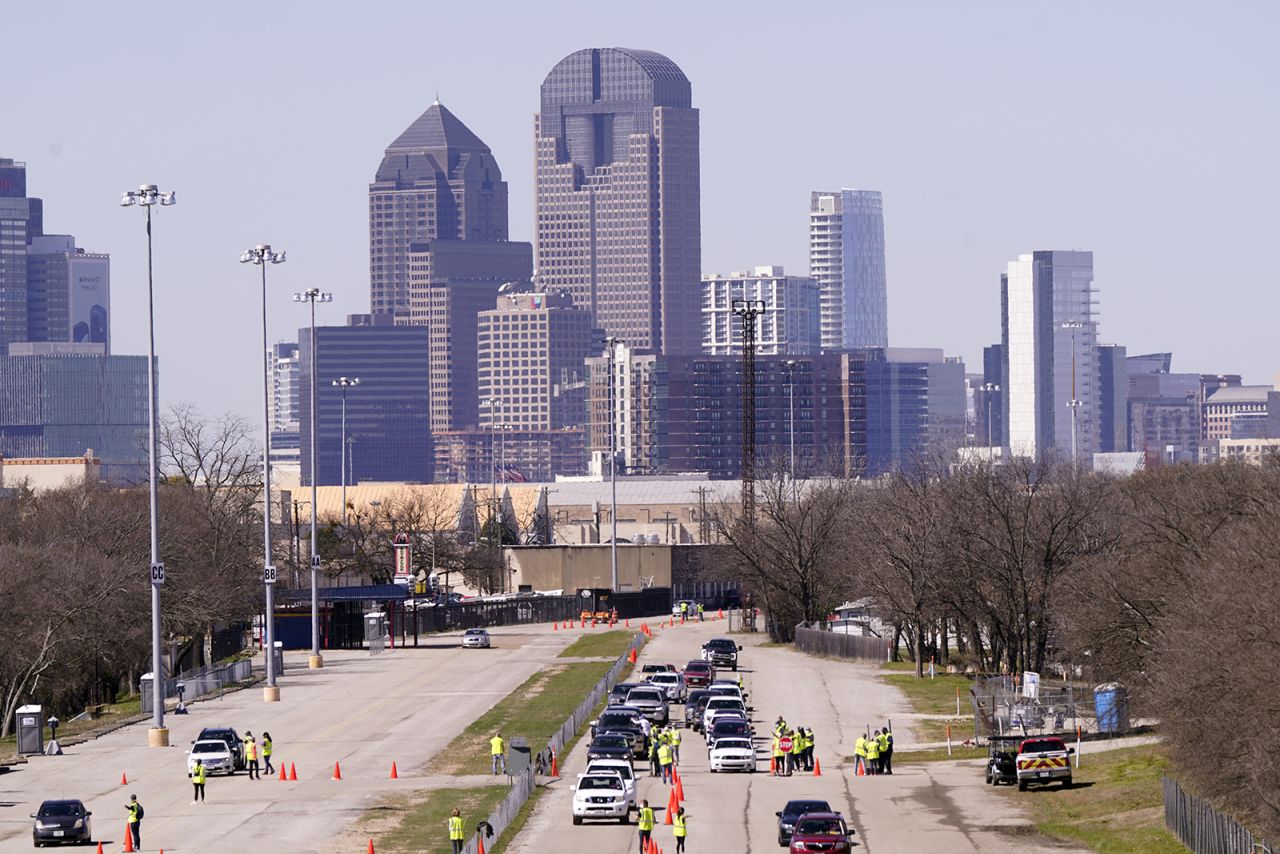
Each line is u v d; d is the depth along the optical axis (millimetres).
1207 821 181250
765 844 199750
